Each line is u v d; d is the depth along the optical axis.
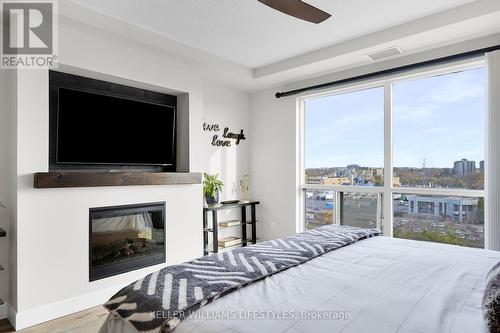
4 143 2.49
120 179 2.84
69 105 2.69
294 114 4.24
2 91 2.48
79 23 2.58
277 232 4.42
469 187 2.97
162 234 3.23
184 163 3.55
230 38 3.07
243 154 4.65
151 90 3.37
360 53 3.18
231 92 4.47
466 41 2.88
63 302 2.51
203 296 1.20
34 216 2.37
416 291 1.30
